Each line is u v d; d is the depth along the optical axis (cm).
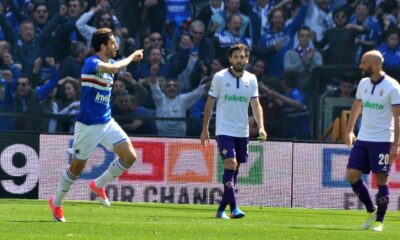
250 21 7250
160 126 6788
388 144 2992
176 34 7144
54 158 4850
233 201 3509
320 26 7294
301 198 5003
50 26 7038
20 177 4806
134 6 7150
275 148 4984
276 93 7038
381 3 7375
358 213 4578
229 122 3459
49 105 6925
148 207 4362
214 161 4953
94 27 7062
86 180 4841
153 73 6962
